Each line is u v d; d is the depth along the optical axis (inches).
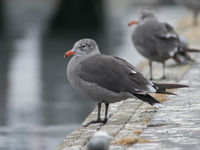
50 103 898.7
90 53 446.3
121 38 1721.2
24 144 614.5
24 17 2336.4
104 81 424.8
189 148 362.9
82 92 438.9
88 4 2049.7
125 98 430.3
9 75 1168.2
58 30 1988.2
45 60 1349.7
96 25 2059.5
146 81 422.6
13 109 854.5
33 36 1825.8
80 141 392.5
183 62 671.8
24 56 1419.8
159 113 454.0
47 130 697.0
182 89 538.3
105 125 430.3
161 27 613.9
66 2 2033.7
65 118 780.0
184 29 1013.2
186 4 1038.4
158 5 2704.2
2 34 1867.6
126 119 443.5
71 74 440.8
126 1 2908.5
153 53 609.0
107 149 339.6
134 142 378.9
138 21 647.1
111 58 435.8
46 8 2672.2
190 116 439.8
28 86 1046.4
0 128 713.6
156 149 362.6
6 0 2977.4
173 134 394.6
